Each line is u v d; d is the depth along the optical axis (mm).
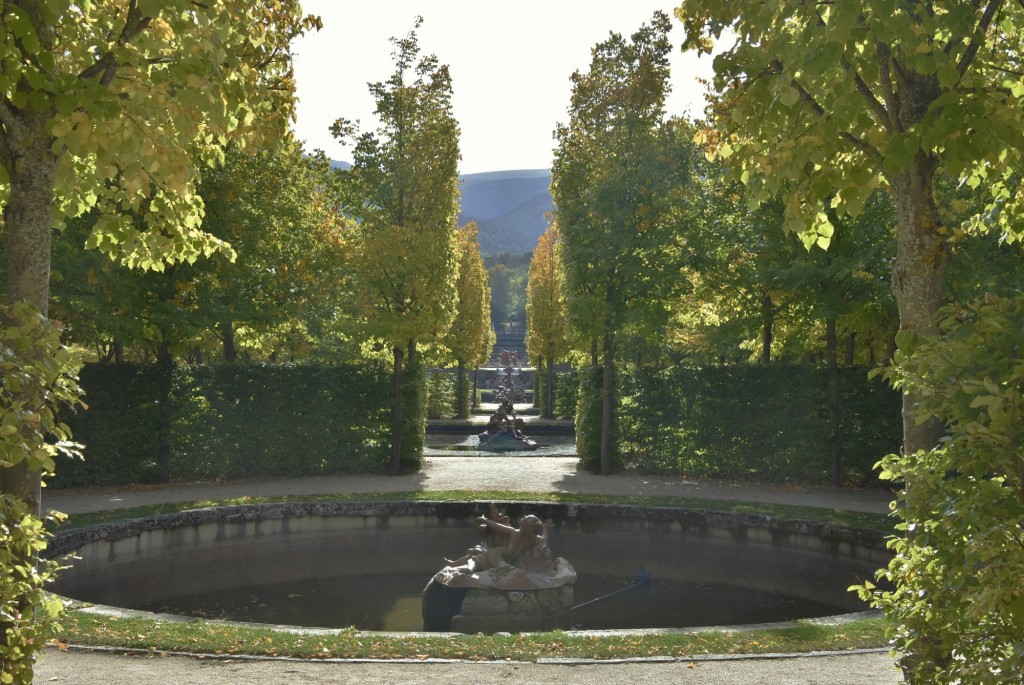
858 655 8602
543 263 53375
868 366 23219
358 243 27203
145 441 22766
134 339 21891
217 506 18172
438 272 25812
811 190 6598
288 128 9180
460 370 54844
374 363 26188
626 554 18641
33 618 5348
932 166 6320
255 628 9562
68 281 20141
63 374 5625
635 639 9203
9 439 4879
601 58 25938
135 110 6578
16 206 6168
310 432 24891
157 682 7508
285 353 38156
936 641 5289
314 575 17734
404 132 26375
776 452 23938
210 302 22641
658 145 25000
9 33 5914
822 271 21391
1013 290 16422
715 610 14930
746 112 6727
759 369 24281
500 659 8438
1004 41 8164
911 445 6207
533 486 22766
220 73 7168
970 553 4441
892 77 6477
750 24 6414
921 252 6254
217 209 22906
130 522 16234
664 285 25062
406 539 19141
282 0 8844
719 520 18156
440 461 29188
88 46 7465
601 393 26266
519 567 13953
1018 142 5539
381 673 7910
